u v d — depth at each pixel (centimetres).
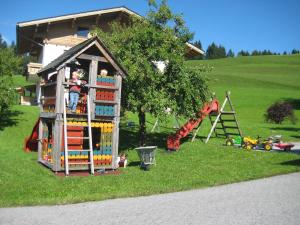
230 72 12975
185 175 1597
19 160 1927
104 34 2273
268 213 1052
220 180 1487
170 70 2205
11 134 2583
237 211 1074
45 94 2006
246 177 1544
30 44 4328
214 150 2205
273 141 2442
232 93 8400
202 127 3344
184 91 2189
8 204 1165
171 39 2200
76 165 1725
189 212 1070
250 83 10250
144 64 2064
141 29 2188
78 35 3903
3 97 2716
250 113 6166
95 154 1773
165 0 2294
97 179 1548
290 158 1955
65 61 1720
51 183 1462
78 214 1062
